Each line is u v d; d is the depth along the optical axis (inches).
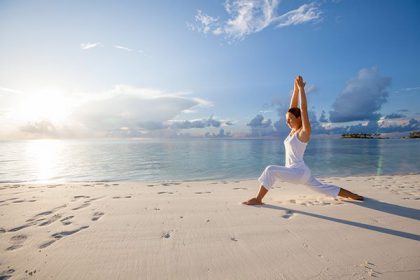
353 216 116.4
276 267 71.1
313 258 76.2
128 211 125.0
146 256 77.7
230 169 358.9
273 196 163.6
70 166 407.2
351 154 679.1
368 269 69.4
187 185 215.8
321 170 356.2
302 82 130.2
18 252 80.2
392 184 212.8
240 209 128.7
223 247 84.0
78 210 126.8
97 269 70.1
